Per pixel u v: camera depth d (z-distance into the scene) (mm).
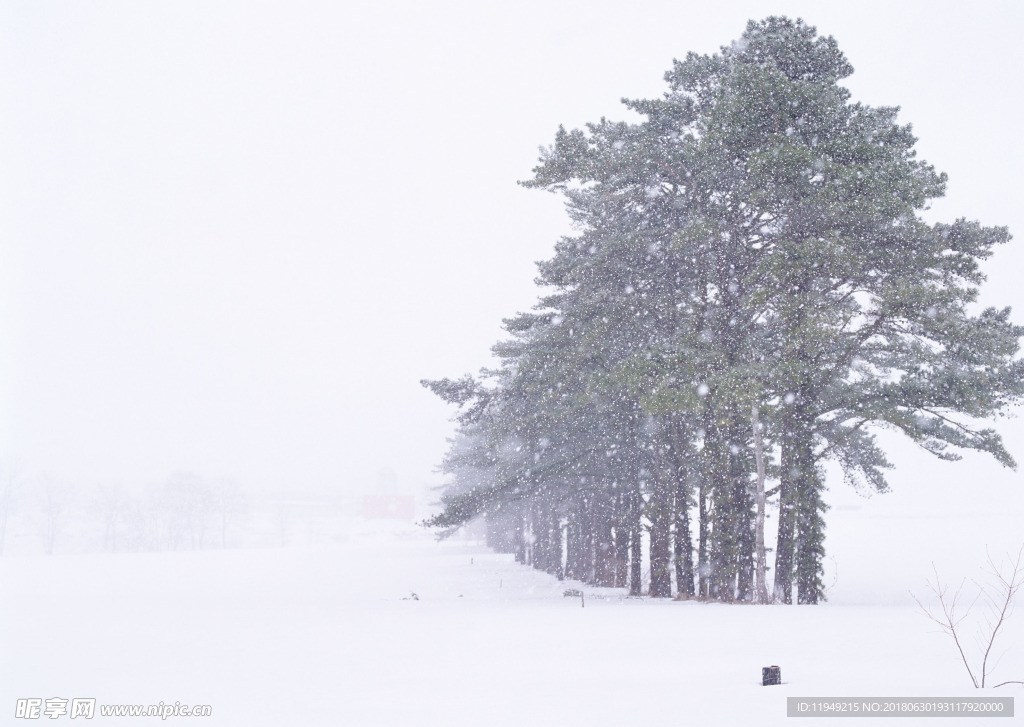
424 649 12328
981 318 20172
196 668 11109
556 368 25031
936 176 20453
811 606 18516
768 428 24188
